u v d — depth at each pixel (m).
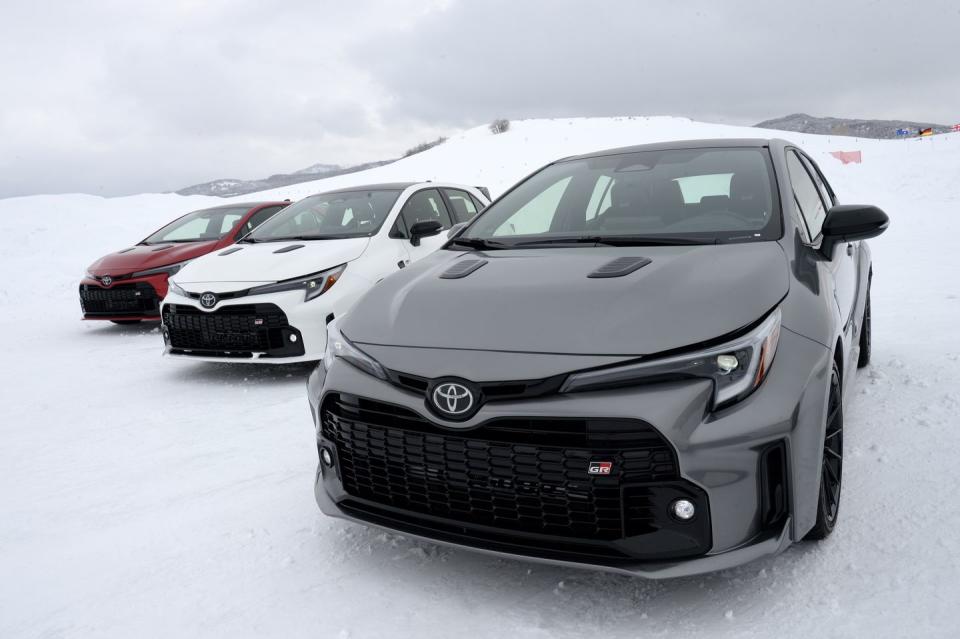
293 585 2.20
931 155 31.14
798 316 2.06
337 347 2.29
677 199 2.81
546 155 43.81
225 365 5.72
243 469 3.27
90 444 3.77
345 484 2.27
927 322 5.36
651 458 1.79
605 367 1.82
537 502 1.90
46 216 18.23
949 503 2.45
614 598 2.03
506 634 1.88
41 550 2.53
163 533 2.62
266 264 5.03
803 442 1.90
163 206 22.08
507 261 2.54
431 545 2.42
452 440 1.96
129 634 1.97
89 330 8.02
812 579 2.05
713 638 1.81
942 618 1.82
